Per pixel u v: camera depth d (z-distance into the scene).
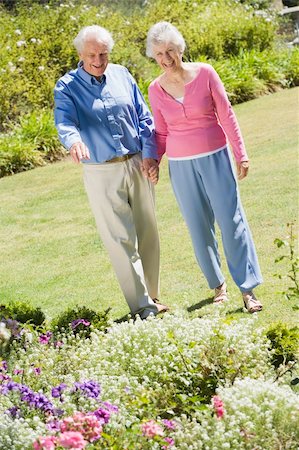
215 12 17.84
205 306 5.45
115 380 4.10
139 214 5.43
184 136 5.19
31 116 12.37
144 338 4.46
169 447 3.25
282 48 18.11
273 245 6.42
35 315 5.26
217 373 4.04
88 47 4.96
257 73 15.55
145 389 3.86
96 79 5.11
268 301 5.28
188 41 16.44
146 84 14.07
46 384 4.11
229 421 3.42
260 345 4.18
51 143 11.91
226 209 5.23
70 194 9.62
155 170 5.25
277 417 3.43
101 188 5.23
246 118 12.82
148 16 17.53
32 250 7.62
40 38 14.86
